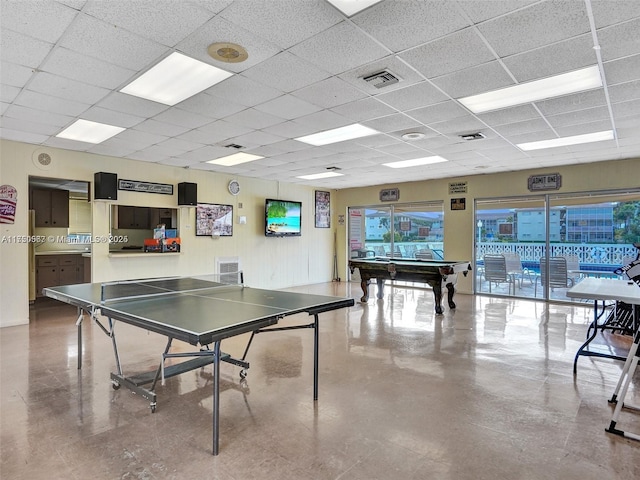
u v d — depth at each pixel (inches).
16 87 135.1
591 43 104.0
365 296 291.0
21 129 188.9
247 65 118.3
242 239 332.8
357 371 143.1
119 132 194.4
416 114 165.6
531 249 304.3
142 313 106.0
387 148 229.8
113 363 151.3
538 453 88.9
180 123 178.9
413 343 180.2
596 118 169.9
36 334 194.1
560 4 85.7
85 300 129.3
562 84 133.1
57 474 81.0
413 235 372.2
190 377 138.2
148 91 139.9
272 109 159.2
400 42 104.0
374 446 92.0
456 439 95.1
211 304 120.9
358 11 89.1
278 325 216.8
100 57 113.1
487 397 120.0
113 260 254.1
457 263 260.7
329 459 86.6
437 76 126.3
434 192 350.0
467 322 223.8
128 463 85.0
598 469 82.7
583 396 120.6
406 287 374.6
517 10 88.3
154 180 274.7
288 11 89.1
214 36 101.0
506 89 138.0
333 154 246.5
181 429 100.3
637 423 103.0
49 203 313.0
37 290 302.2
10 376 136.8
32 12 89.3
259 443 93.4
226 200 320.8
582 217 280.7
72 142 214.1
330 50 108.7
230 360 140.1
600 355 142.6
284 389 126.3
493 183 316.8
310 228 398.3
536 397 119.9
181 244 289.6
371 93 141.4
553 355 162.1
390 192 380.8
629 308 182.5
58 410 110.7
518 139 207.8
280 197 366.3
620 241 266.8
